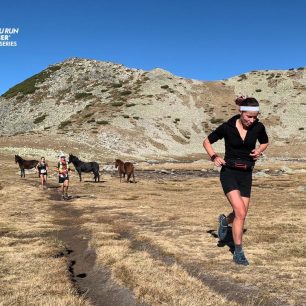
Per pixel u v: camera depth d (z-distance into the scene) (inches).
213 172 2111.2
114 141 3740.2
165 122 4411.9
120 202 818.8
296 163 2795.3
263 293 273.1
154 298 267.4
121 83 5551.2
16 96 5634.8
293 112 4815.5
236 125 308.0
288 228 488.1
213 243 416.2
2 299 267.4
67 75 5940.0
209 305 253.3
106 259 363.9
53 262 365.7
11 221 599.5
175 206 738.8
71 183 1333.7
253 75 5895.7
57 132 3865.7
